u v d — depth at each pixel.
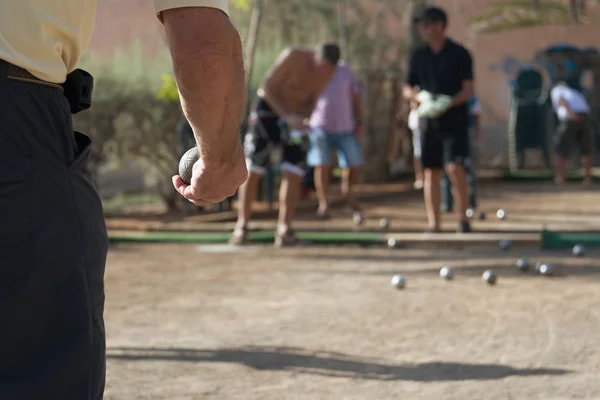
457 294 7.41
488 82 21.69
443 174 13.70
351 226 12.18
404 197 16.14
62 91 2.16
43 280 2.04
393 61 19.67
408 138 19.31
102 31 15.52
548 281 7.92
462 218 10.94
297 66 10.05
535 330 6.10
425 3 19.30
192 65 2.01
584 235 10.32
